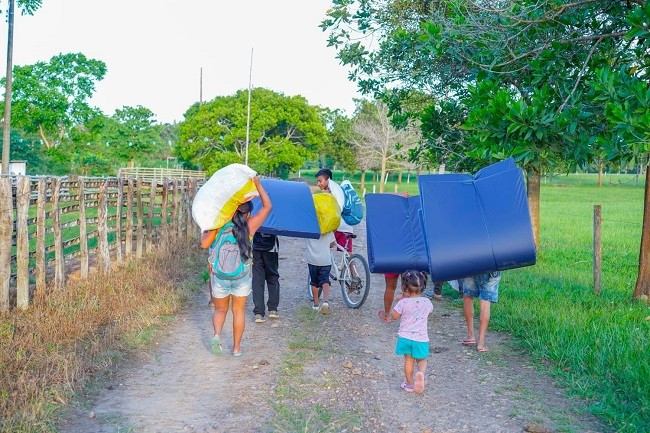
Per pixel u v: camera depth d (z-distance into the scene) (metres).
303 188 9.22
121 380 6.21
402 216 8.84
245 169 6.88
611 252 16.55
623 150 7.36
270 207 7.06
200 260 13.95
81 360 6.49
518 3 9.50
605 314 8.40
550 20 8.91
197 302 9.93
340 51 13.02
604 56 9.18
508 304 9.42
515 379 6.39
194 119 59.31
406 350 5.95
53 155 60.56
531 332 7.70
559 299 9.74
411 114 13.48
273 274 8.88
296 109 59.44
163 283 10.61
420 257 8.57
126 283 10.08
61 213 10.11
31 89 59.78
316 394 5.93
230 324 8.59
